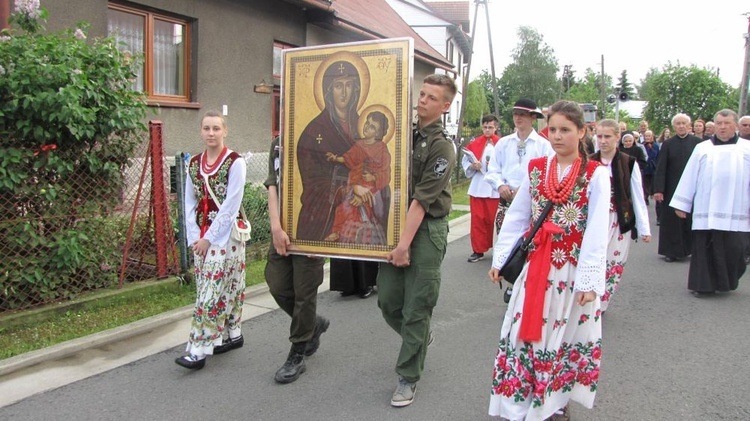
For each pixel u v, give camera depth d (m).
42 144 4.81
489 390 3.85
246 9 10.76
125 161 5.52
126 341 4.66
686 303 5.92
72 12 7.68
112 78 5.27
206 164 4.10
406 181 3.54
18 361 4.05
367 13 18.19
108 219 5.45
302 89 3.79
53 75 4.71
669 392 3.80
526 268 3.08
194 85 9.83
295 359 4.02
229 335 4.49
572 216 2.98
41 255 4.93
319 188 3.78
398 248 3.50
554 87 61.56
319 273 3.96
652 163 12.24
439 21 30.05
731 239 6.07
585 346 3.09
